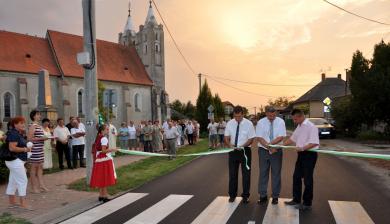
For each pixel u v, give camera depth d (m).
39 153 9.61
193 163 15.24
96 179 8.20
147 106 53.78
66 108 40.91
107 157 8.31
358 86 25.19
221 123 24.83
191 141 28.30
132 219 6.83
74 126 14.92
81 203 8.27
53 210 7.69
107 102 19.02
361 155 7.28
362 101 25.16
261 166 7.97
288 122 65.06
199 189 9.48
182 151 22.09
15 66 37.69
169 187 9.90
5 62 37.19
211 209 7.41
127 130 21.66
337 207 7.38
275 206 7.56
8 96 36.97
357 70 26.08
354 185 9.62
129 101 50.53
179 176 11.78
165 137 17.73
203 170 12.95
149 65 56.62
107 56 51.50
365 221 6.43
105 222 6.70
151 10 58.47
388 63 24.92
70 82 41.94
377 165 13.38
